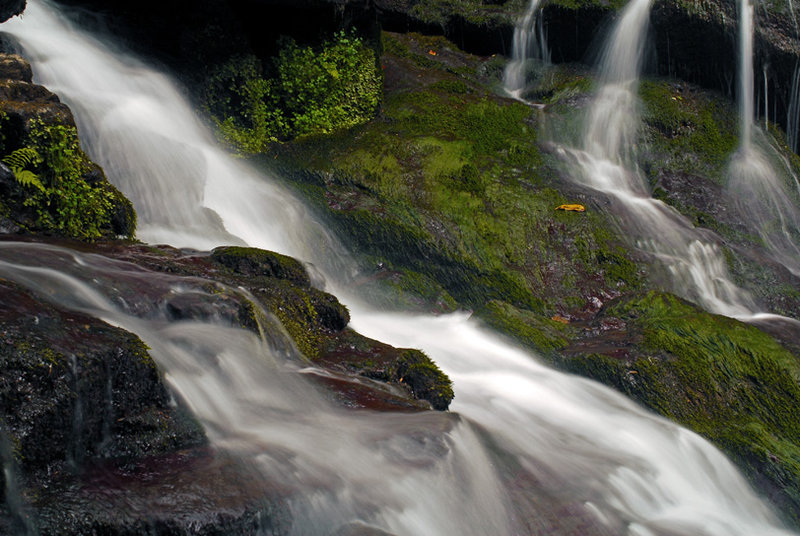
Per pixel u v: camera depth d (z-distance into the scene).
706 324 9.71
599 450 7.64
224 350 5.88
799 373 9.33
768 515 8.13
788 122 14.91
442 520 5.37
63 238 7.49
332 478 5.08
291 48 13.09
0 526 4.04
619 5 15.29
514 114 13.98
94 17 11.52
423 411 6.27
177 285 6.43
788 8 14.73
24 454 4.40
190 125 11.57
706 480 8.12
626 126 14.02
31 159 7.55
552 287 11.34
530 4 16.52
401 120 13.28
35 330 4.79
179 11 12.09
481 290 11.10
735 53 14.57
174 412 5.25
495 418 7.71
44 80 9.97
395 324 10.04
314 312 7.46
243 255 7.73
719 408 9.02
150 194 9.25
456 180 12.09
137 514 4.35
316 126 12.75
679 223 12.70
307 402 6.03
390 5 16.50
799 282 12.25
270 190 11.43
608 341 9.70
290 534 4.73
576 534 6.15
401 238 11.21
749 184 13.67
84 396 4.74
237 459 5.04
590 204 12.43
